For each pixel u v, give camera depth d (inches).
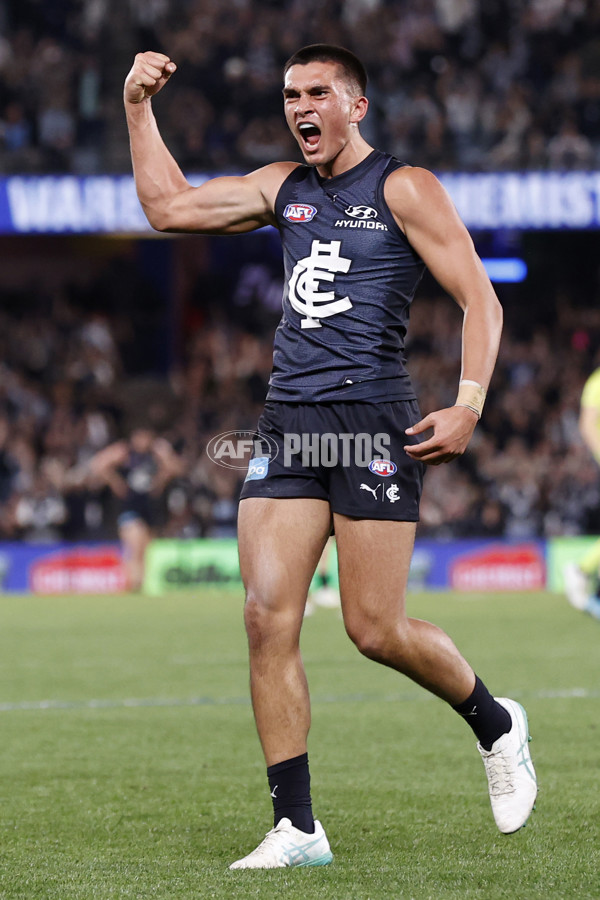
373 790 369.7
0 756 427.5
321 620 934.4
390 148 1565.0
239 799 359.3
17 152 1398.9
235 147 1574.8
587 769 393.4
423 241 282.5
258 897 246.4
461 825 321.7
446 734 466.9
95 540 1321.4
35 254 1696.6
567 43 1679.4
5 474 1393.9
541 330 1656.0
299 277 287.9
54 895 249.6
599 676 618.5
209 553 1275.8
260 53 1642.5
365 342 284.5
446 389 1565.0
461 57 1656.0
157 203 304.5
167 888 255.1
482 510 1387.8
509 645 754.2
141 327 1679.4
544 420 1525.6
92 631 866.8
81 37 1659.7
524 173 1371.8
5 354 1598.2
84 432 1451.8
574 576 922.1
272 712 283.6
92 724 493.7
